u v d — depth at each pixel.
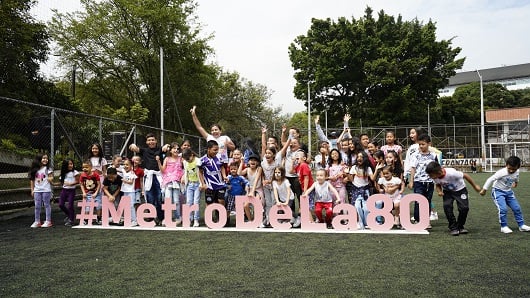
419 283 3.50
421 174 6.97
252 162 7.18
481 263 4.15
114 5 27.08
